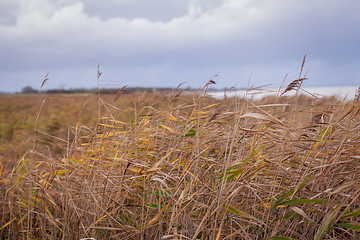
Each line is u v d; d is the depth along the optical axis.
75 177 2.38
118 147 2.49
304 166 2.20
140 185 2.19
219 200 1.74
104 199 2.07
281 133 2.31
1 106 10.71
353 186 2.07
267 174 2.19
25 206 2.29
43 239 2.10
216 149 2.37
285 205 1.86
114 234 2.08
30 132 5.29
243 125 2.43
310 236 2.00
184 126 2.47
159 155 2.33
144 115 2.63
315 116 2.38
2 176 2.67
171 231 1.95
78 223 1.91
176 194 2.09
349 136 2.27
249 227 2.11
